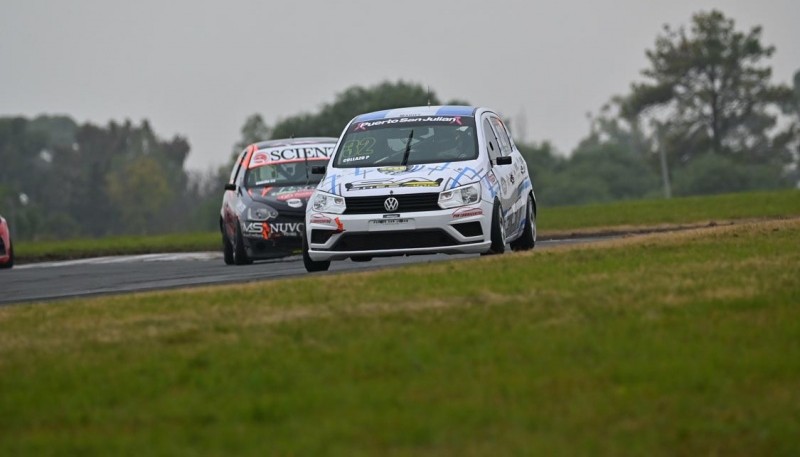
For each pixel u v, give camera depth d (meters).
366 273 40.72
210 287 41.06
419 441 21.06
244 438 21.66
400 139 51.16
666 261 39.25
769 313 29.53
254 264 68.88
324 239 48.22
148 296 38.81
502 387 24.03
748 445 20.84
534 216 57.34
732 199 129.62
